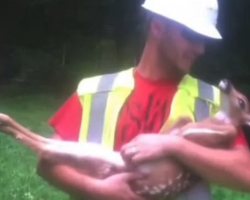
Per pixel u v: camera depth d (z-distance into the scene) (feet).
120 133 6.97
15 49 39.42
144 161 6.59
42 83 37.04
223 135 6.69
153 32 7.03
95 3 40.19
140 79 7.11
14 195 17.78
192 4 6.81
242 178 6.64
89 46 40.40
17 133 6.62
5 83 36.94
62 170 6.64
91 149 6.72
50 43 41.19
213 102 6.97
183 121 6.85
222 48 35.99
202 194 6.72
